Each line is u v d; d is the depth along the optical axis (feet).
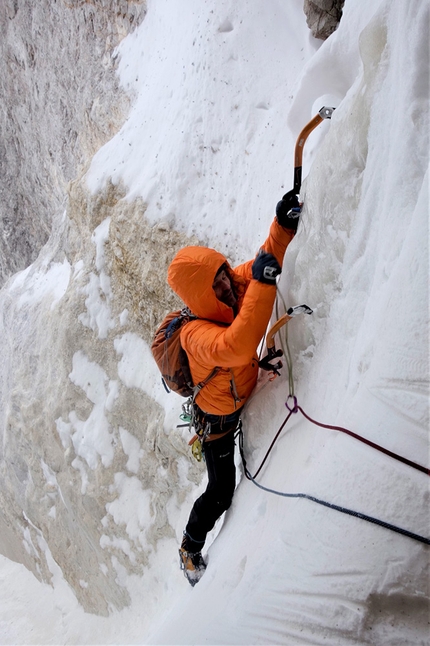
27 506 21.93
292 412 7.73
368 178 6.54
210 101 13.35
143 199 14.52
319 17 10.59
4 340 24.02
